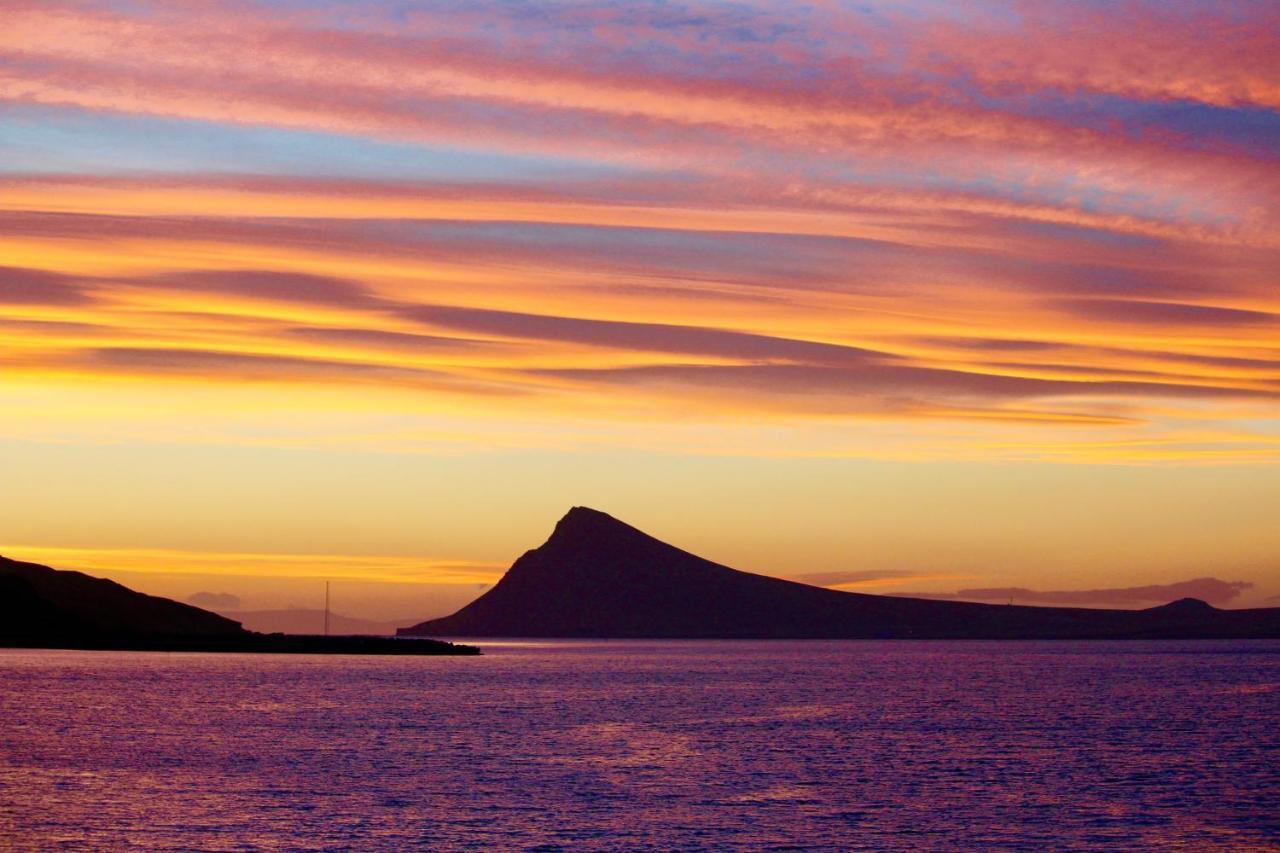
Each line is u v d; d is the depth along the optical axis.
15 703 102.12
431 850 42.56
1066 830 46.50
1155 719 92.06
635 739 76.38
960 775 60.25
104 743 72.50
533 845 43.41
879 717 93.88
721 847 43.31
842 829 46.44
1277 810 50.69
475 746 72.06
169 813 48.59
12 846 42.69
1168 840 45.00
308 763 63.75
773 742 74.88
